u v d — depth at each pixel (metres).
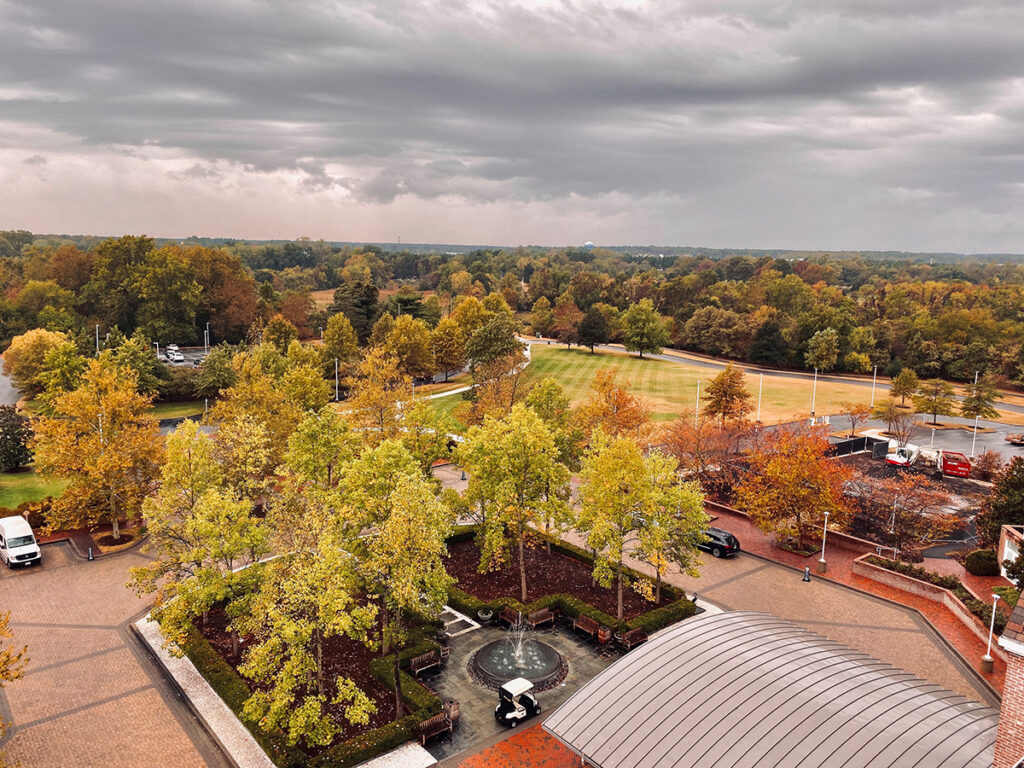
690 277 183.62
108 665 30.14
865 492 48.16
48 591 37.09
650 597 33.53
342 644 31.92
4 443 56.56
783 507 42.94
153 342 116.38
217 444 38.47
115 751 24.62
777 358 124.25
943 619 35.44
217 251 132.75
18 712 26.73
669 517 34.31
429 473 43.94
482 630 33.38
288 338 109.56
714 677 20.83
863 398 97.94
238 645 31.39
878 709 18.86
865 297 194.38
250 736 25.36
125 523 47.03
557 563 41.28
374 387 49.28
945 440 76.94
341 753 23.64
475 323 115.56
